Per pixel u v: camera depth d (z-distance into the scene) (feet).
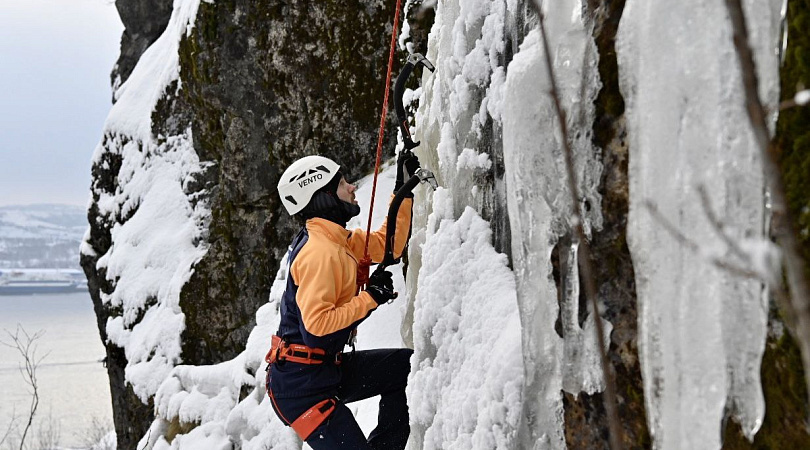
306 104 17.93
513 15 7.02
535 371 5.66
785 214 1.64
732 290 3.61
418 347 7.97
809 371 1.57
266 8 18.17
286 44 17.98
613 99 4.77
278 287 15.90
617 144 4.76
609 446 4.91
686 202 3.88
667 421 4.05
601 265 4.92
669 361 4.02
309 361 8.00
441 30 9.07
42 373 153.58
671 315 4.00
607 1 4.91
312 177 8.15
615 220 4.79
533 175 5.41
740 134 3.59
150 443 15.46
